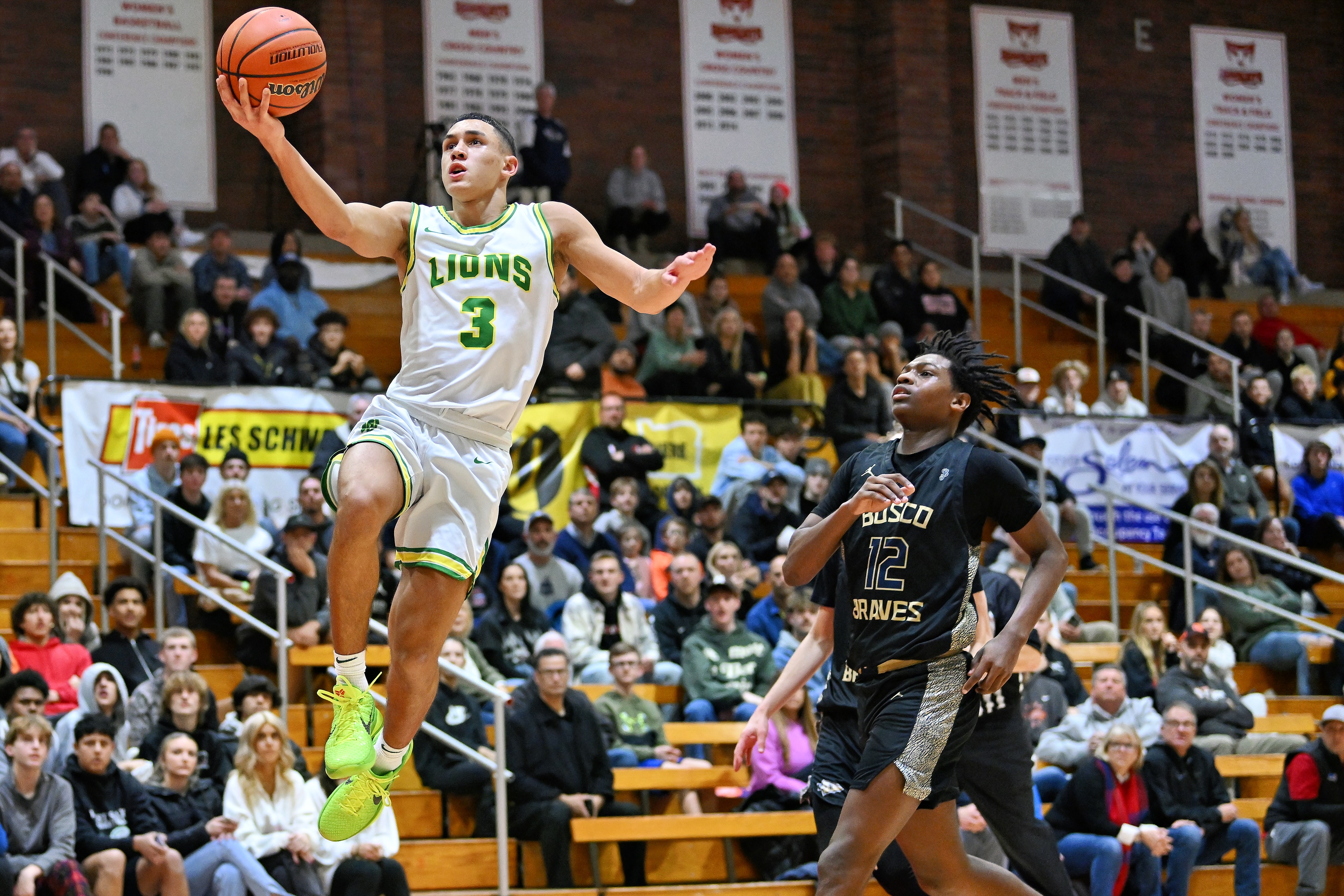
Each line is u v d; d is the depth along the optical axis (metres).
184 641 11.19
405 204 5.52
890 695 6.62
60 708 11.38
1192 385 21.33
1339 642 15.69
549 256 5.48
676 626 13.95
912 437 6.95
